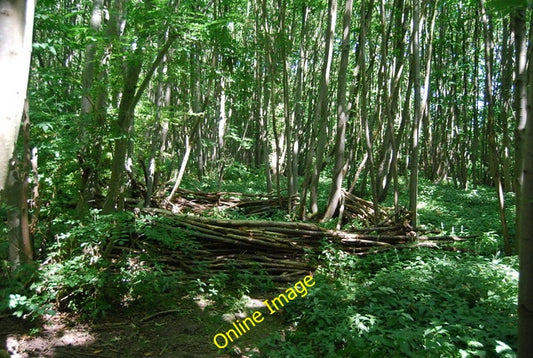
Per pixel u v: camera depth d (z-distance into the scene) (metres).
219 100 15.38
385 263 5.50
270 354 3.36
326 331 3.65
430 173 19.80
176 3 5.08
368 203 8.46
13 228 4.10
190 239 5.58
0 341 3.60
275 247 5.72
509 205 10.30
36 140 4.88
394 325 3.58
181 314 4.25
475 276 4.54
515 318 3.61
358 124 9.45
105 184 6.33
